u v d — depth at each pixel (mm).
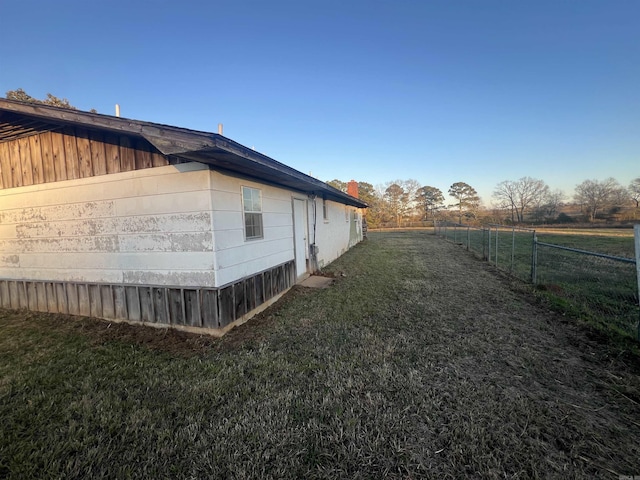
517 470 1674
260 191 5160
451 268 8711
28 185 4844
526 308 4797
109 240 4348
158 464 1745
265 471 1688
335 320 4395
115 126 3240
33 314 4844
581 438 1926
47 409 2311
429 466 1703
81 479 1653
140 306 4238
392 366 2945
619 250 11633
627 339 3430
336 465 1719
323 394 2465
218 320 3832
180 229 3914
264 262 5238
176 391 2553
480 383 2607
